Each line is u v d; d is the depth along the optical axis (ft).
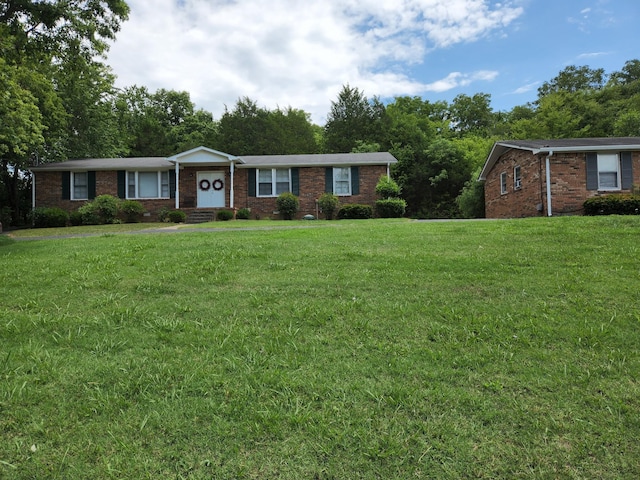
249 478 5.87
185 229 40.93
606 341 9.72
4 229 58.08
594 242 20.85
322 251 20.47
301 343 9.91
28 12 41.42
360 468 6.02
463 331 10.38
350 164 62.95
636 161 47.96
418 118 120.57
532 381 8.10
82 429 6.86
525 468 5.99
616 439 6.49
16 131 48.34
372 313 11.68
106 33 46.65
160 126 116.78
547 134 91.71
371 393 7.70
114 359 9.23
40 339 10.30
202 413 7.23
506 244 21.25
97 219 57.11
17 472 5.97
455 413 7.17
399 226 32.58
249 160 64.90
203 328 10.90
